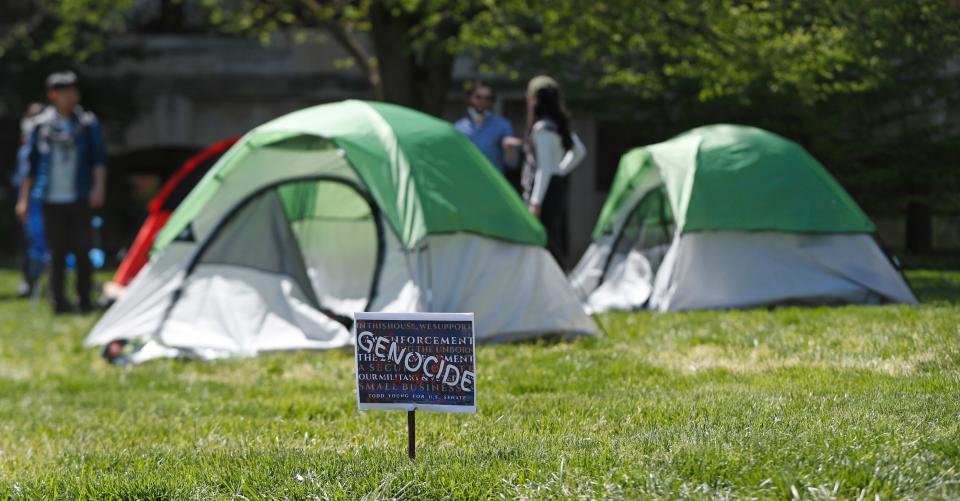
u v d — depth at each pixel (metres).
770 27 10.97
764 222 9.80
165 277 9.63
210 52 23.28
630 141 17.14
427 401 4.18
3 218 23.61
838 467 3.80
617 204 11.14
